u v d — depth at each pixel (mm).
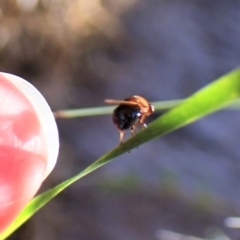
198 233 199
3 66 201
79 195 198
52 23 206
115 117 119
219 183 220
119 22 257
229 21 301
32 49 204
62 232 186
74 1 215
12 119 111
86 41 230
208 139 235
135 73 252
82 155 211
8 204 108
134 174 209
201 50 279
